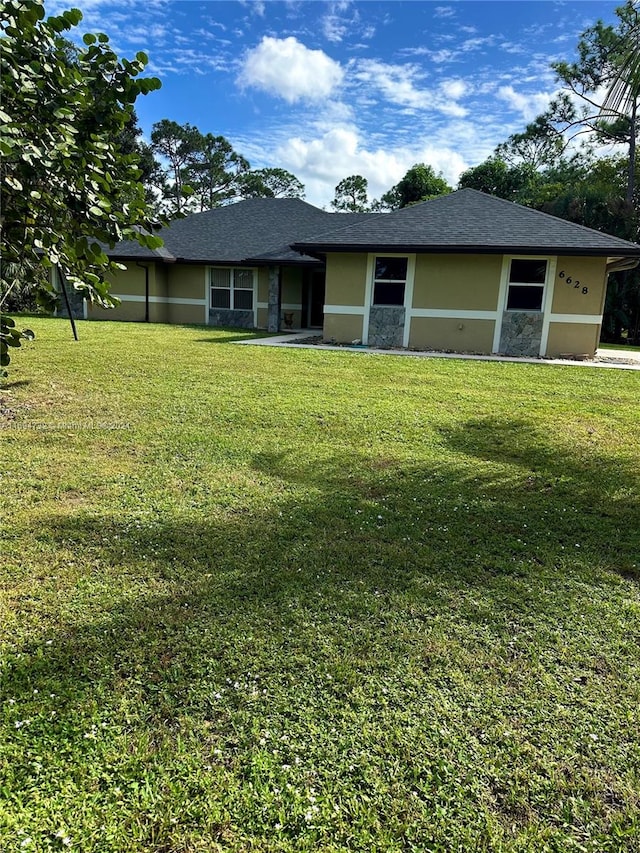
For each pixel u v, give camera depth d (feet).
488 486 14.08
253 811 5.15
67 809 5.08
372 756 5.80
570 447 17.31
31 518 10.96
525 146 105.09
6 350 10.40
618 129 78.43
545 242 38.22
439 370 31.12
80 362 28.14
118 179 9.57
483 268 40.70
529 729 6.23
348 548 10.40
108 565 9.40
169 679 6.81
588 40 77.56
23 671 6.81
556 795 5.44
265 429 18.10
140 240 9.78
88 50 8.64
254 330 54.65
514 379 29.17
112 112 8.93
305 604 8.51
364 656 7.38
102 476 13.44
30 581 8.80
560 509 12.75
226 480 13.58
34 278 10.52
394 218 44.27
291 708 6.42
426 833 5.02
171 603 8.38
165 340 39.42
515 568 9.96
